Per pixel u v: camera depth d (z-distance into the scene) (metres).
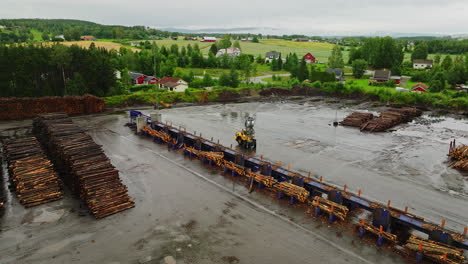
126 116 44.72
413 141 33.56
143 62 94.56
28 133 35.56
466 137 35.25
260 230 16.62
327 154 29.03
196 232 16.42
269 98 63.12
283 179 22.09
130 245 15.34
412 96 56.25
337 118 45.25
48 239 15.82
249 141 29.75
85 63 55.28
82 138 25.98
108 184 19.41
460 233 16.33
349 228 16.91
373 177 23.77
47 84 51.78
